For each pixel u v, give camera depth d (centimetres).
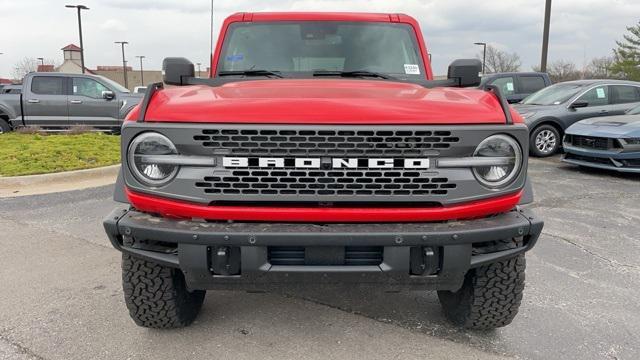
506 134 255
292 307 366
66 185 817
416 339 321
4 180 795
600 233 559
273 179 249
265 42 418
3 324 338
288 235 244
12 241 516
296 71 407
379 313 358
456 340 320
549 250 499
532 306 371
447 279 260
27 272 431
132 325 337
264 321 344
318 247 249
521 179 261
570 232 562
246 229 248
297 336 324
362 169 248
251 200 251
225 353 303
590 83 1201
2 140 1135
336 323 342
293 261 254
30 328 332
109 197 725
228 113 249
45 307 364
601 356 304
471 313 311
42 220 597
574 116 1162
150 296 299
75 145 1086
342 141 246
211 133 247
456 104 263
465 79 373
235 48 417
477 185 255
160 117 254
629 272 443
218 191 251
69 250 489
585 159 948
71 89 1370
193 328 333
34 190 777
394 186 251
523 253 276
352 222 255
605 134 895
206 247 250
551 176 919
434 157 251
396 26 427
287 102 255
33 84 1355
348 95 279
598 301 382
